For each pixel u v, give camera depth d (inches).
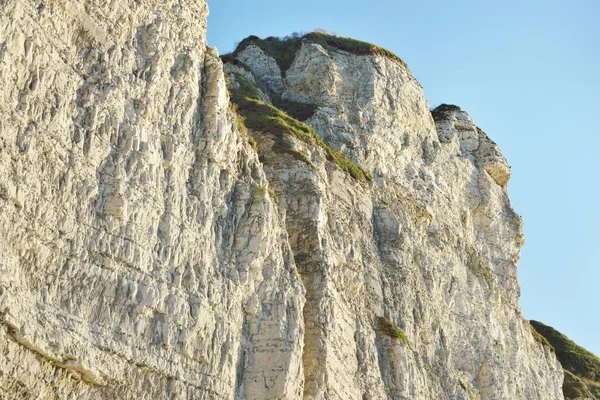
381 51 2139.5
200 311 1215.6
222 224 1322.6
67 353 1014.4
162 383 1147.9
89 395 1057.5
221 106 1358.3
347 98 2025.1
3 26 985.5
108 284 1095.0
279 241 1417.3
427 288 1905.8
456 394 1844.2
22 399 977.5
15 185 983.0
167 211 1214.3
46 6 1072.2
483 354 2046.0
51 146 1045.8
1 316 935.0
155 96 1240.8
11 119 991.6
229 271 1309.1
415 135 2105.1
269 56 2165.4
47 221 1024.9
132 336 1114.1
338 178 1737.2
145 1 1269.7
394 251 1811.0
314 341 1430.9
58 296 1033.5
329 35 2156.7
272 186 1574.8
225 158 1355.8
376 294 1704.0
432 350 1845.5
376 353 1608.0
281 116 1764.3
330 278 1517.0
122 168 1149.7
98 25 1170.6
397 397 1610.5
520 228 2368.4
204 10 1396.4
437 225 2033.7
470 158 2324.1
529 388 2219.5
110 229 1112.8
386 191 1919.3
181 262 1219.9
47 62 1061.1
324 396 1397.6
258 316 1339.8
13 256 976.3
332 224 1637.6
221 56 2132.1
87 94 1123.9
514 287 2283.5
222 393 1235.9
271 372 1312.7
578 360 3161.9
